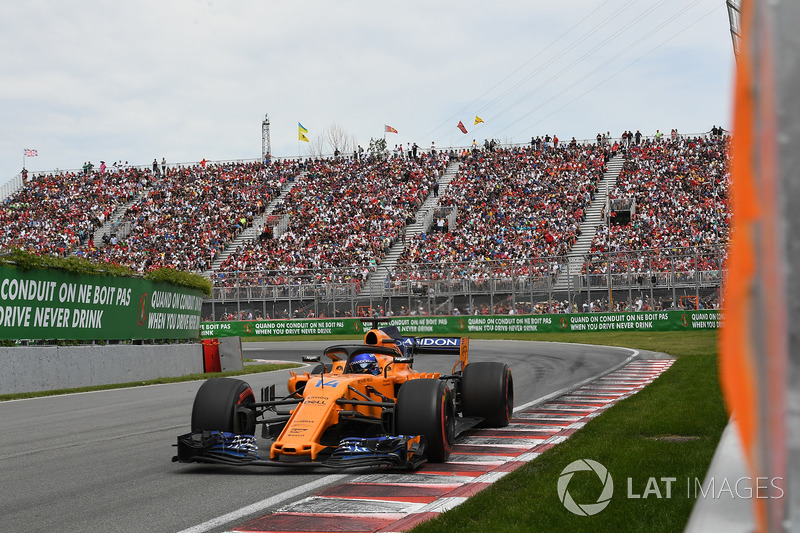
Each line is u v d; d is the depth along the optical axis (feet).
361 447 22.16
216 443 23.00
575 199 148.05
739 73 2.26
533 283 117.50
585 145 169.07
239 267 144.05
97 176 186.70
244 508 18.52
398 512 17.84
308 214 160.76
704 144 157.89
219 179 181.37
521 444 27.63
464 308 120.47
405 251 141.18
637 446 23.62
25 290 49.80
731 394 2.26
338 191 169.37
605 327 112.47
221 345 73.41
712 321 106.32
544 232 138.51
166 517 17.79
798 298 2.08
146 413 39.06
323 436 24.68
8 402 44.65
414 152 183.52
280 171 182.91
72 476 22.84
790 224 2.09
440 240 142.92
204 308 130.41
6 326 48.32
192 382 60.18
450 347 33.40
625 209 142.61
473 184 162.09
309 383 25.29
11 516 18.07
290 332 126.72
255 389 52.80
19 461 25.44
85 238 162.09
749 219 2.19
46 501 19.56
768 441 2.16
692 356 66.28
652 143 164.25
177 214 166.91
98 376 55.93
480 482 21.02
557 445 25.07
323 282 127.13
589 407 38.60
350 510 18.15
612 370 60.70
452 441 24.75
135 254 153.07
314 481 21.67
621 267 113.19
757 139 2.17
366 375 26.27
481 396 30.91
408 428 22.90
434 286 122.11
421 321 122.11
